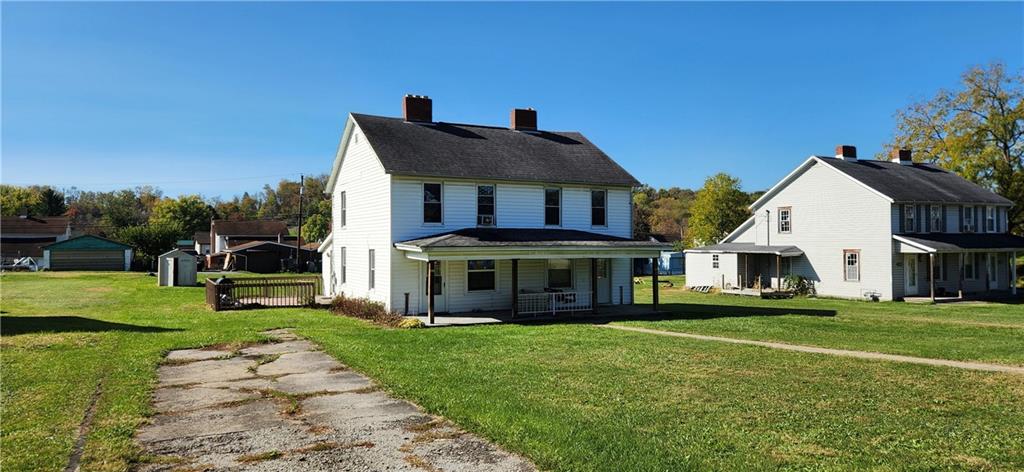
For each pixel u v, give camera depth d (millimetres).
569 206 25000
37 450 6809
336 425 7977
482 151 24578
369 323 19625
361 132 24125
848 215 34500
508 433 7418
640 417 8180
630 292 26547
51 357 12469
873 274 33156
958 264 35094
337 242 28078
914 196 33688
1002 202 38812
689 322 20297
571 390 9758
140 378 10594
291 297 27078
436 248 19469
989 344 15469
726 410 8609
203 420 8219
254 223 87688
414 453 6883
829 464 6488
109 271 58562
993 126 47406
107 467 6363
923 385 10352
